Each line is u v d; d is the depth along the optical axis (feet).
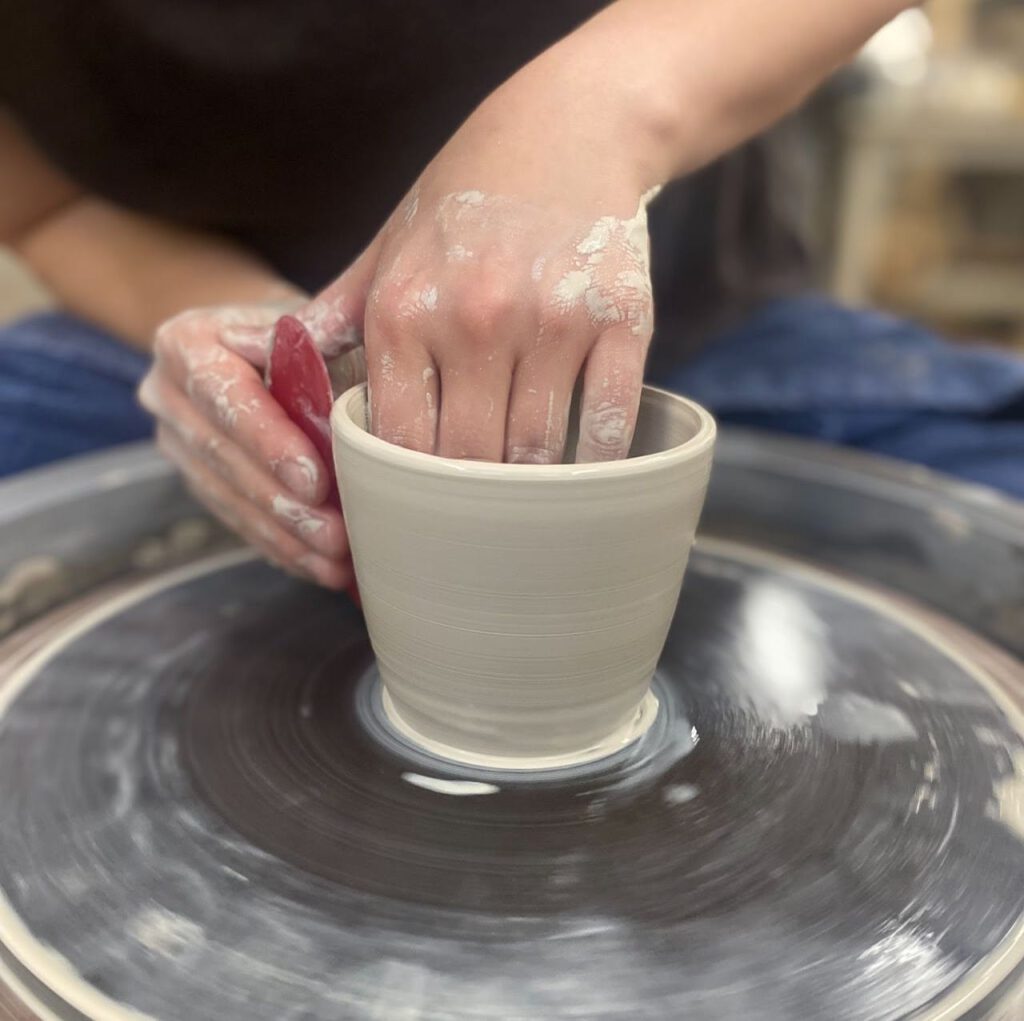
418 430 1.95
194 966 1.65
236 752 2.13
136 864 1.84
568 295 1.86
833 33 2.39
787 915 1.75
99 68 3.57
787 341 4.50
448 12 3.40
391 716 2.24
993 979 1.65
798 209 5.14
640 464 1.80
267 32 3.44
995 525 3.00
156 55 3.49
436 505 1.80
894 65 8.87
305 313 2.20
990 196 10.44
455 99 3.57
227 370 2.41
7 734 2.20
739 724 2.24
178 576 2.88
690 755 2.14
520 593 1.85
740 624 2.65
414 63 3.49
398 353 1.91
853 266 9.16
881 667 2.48
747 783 2.06
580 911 1.75
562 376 1.91
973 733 2.23
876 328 4.51
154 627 2.61
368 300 1.95
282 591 2.80
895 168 9.31
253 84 3.52
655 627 2.02
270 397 2.35
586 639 1.92
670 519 1.89
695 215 4.52
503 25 3.43
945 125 8.68
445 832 1.92
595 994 1.60
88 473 3.23
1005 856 1.88
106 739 2.18
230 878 1.81
